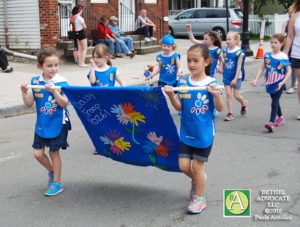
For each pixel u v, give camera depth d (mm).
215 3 29938
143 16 17016
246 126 6926
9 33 14398
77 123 7414
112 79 5309
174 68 6531
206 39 6789
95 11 15578
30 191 4371
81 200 4109
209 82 3662
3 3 14203
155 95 3609
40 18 13742
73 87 3865
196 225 3549
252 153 5516
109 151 4176
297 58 6590
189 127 3668
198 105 3625
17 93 9125
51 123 4043
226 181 4543
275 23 24672
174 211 3826
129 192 4293
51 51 3967
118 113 3875
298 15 6492
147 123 3795
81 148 5902
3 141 6301
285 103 8547
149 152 3975
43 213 3834
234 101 8992
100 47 5219
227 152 5578
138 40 17031
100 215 3770
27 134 6703
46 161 4242
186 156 3693
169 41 6406
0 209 3930
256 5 30219
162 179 4648
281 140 6066
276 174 4730
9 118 7809
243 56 6938
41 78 4070
